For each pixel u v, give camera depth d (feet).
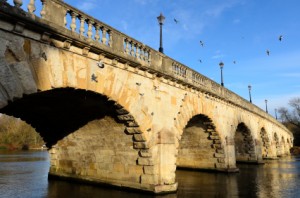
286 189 56.59
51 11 32.63
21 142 233.55
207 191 54.70
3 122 246.27
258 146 117.39
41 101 43.91
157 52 52.16
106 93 40.65
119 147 54.44
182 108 59.88
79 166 63.98
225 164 80.48
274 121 160.04
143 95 48.34
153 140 50.26
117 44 42.11
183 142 86.58
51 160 69.77
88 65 37.86
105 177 58.23
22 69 29.58
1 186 60.03
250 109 109.50
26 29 30.09
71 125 57.21
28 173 80.64
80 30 36.22
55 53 33.45
